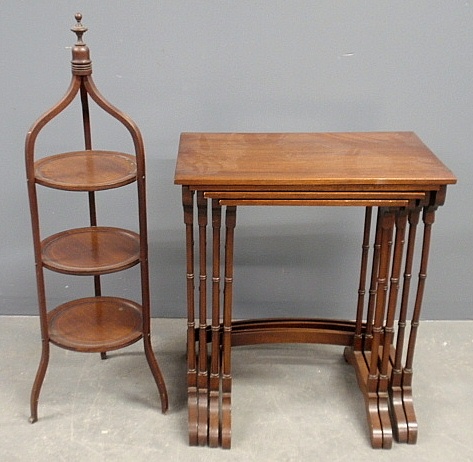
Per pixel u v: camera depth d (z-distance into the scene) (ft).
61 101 7.20
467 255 9.75
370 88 8.90
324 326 8.96
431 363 9.21
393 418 8.08
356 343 8.79
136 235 8.39
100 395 8.61
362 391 8.38
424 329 9.91
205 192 7.03
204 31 8.63
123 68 8.79
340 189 7.02
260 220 9.48
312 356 9.37
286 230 9.53
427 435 8.07
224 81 8.86
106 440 7.93
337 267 9.75
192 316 7.77
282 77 8.84
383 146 7.86
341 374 9.04
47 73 8.82
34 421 8.16
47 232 9.58
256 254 9.67
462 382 8.88
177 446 7.87
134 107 8.97
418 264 9.84
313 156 7.52
